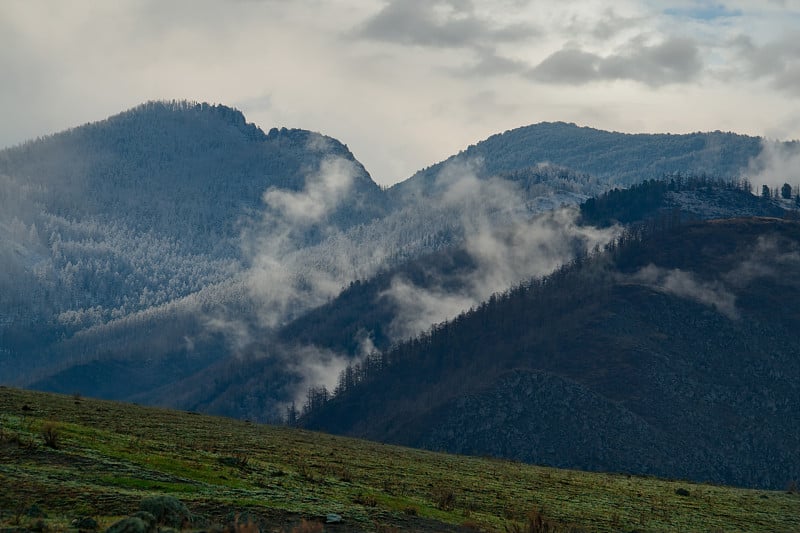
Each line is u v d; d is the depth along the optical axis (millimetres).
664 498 66062
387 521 39812
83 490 36250
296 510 38438
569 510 53781
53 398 74062
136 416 69812
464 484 59000
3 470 38062
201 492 39688
